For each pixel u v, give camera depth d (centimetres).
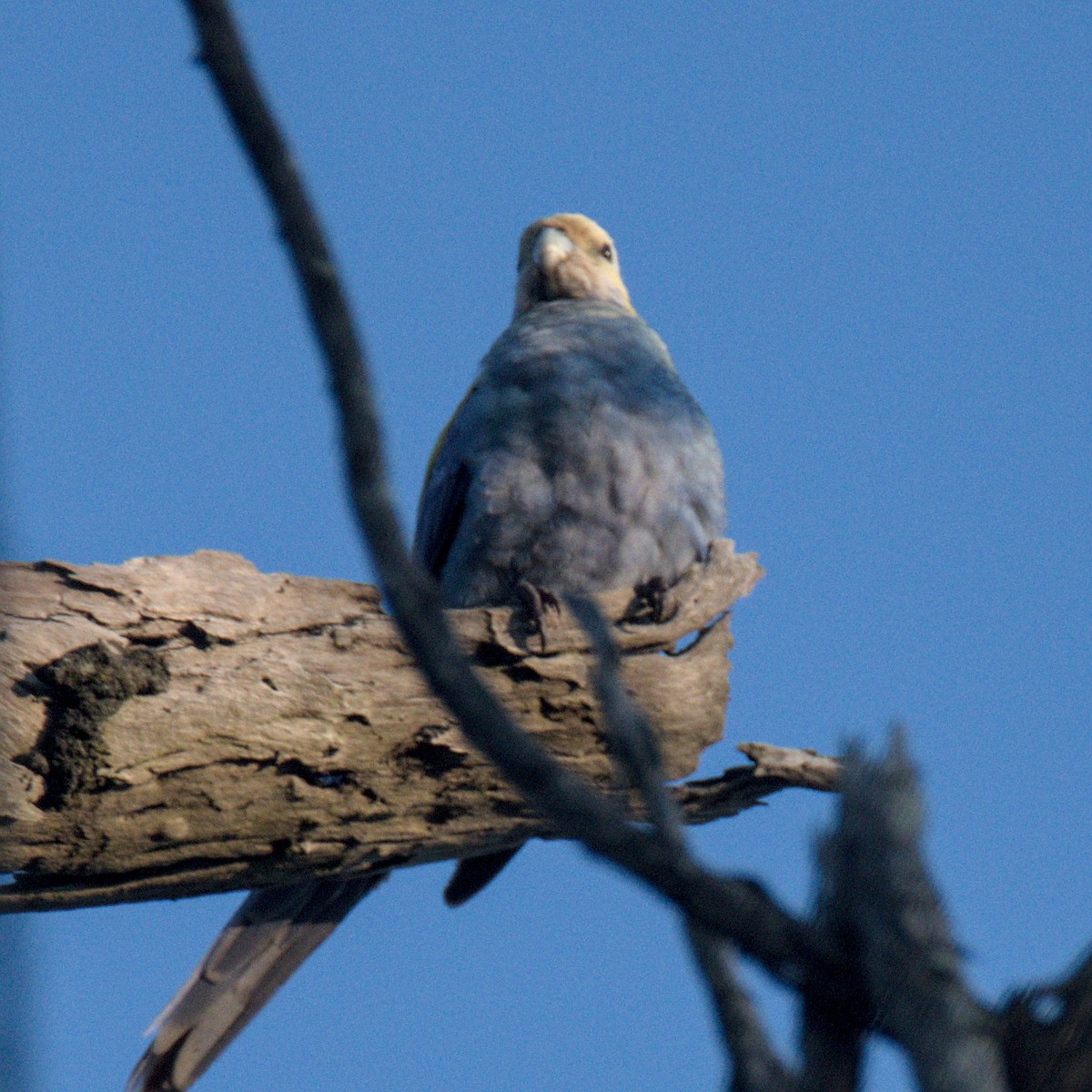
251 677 942
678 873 392
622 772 1052
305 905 1107
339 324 341
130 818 915
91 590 923
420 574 355
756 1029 399
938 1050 383
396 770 985
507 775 377
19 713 882
